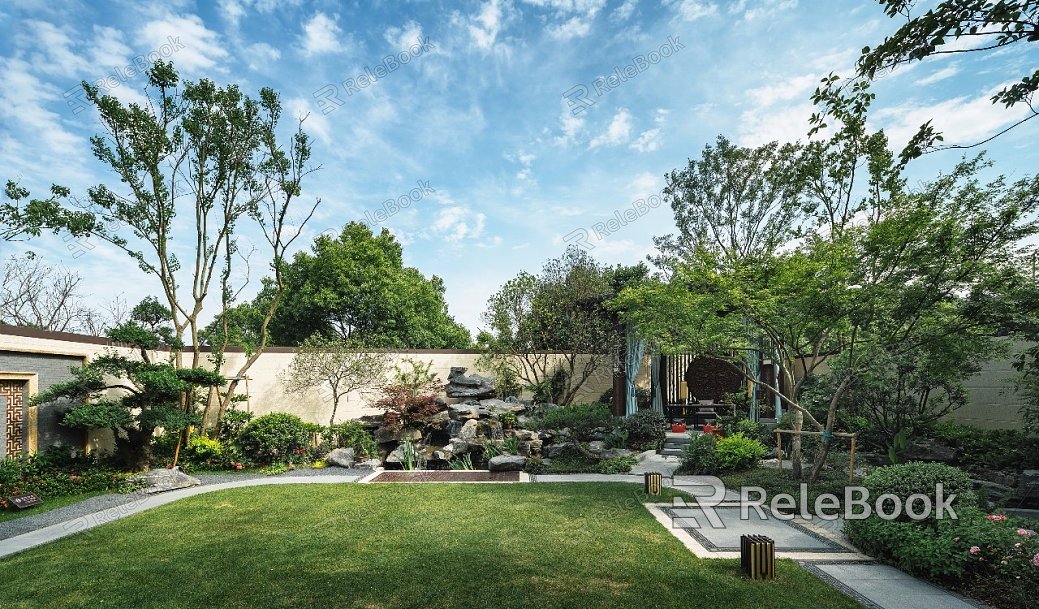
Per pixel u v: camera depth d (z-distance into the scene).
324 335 26.02
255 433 11.97
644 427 13.38
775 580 4.88
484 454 12.20
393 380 15.66
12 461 9.20
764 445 11.46
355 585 4.85
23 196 10.89
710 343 9.94
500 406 14.48
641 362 15.33
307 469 11.75
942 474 5.88
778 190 17.48
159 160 12.51
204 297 13.59
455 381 15.90
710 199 20.42
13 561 5.59
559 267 19.47
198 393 13.60
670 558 5.49
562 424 11.76
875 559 5.50
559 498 8.38
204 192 13.45
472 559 5.50
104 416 9.67
